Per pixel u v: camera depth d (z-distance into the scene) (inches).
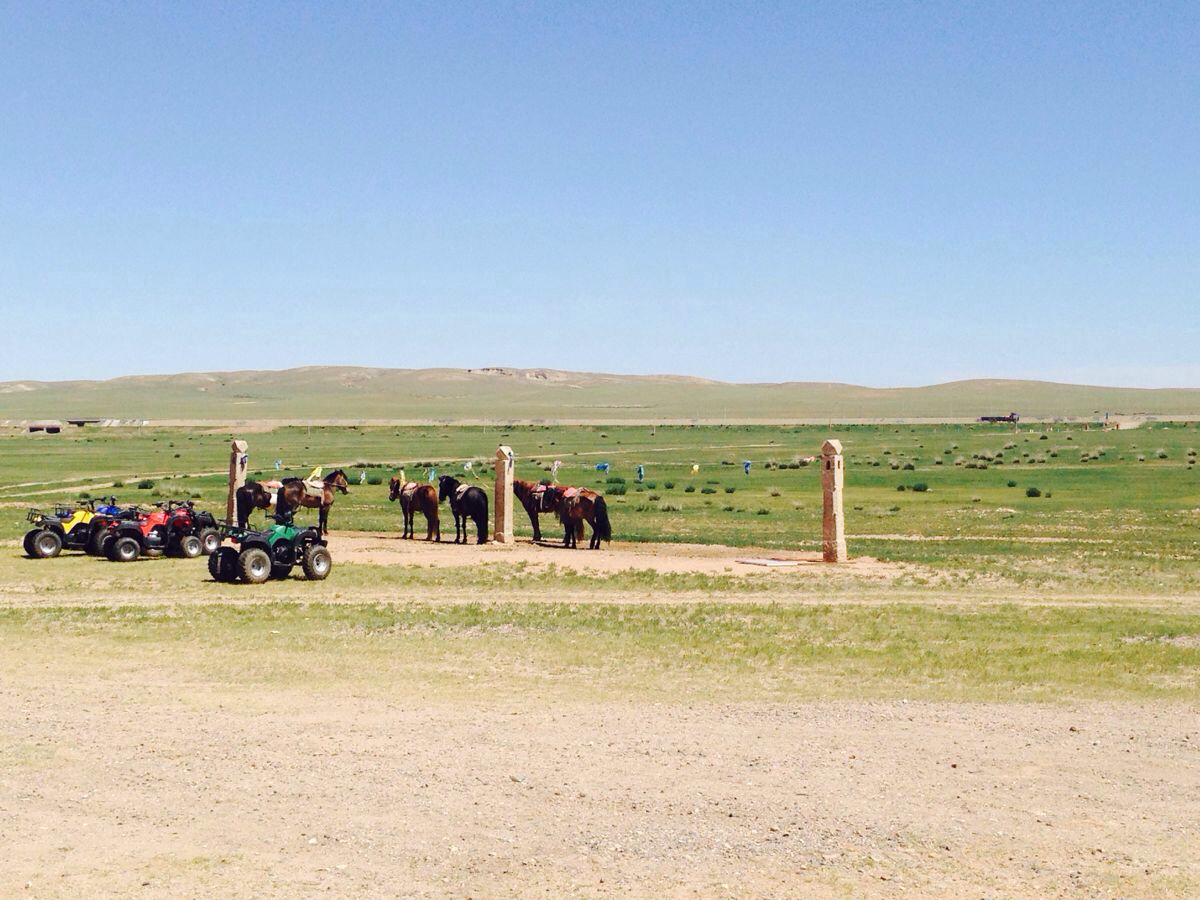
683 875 358.6
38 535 1358.3
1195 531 1777.8
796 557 1408.7
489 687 652.1
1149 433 6181.1
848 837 392.2
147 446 5413.4
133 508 1414.9
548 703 607.5
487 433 7145.7
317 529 1219.2
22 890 340.2
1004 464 3784.5
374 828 398.0
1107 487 2731.3
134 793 435.8
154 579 1181.7
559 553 1450.5
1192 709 601.9
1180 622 914.7
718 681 673.6
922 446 5182.1
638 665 724.7
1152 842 390.0
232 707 590.6
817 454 4478.3
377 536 1680.6
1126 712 592.7
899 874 360.8
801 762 484.4
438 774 462.6
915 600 1055.0
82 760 480.4
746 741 521.0
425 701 610.5
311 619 917.8
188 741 514.3
